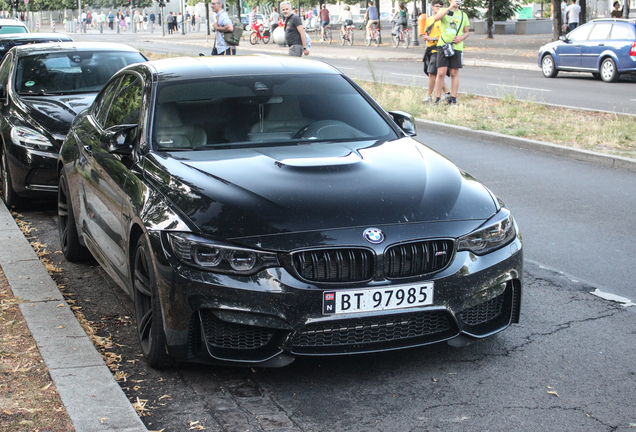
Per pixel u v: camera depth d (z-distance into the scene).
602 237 6.59
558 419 3.49
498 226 3.98
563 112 13.79
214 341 3.71
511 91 17.48
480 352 4.24
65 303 4.92
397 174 4.16
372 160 4.36
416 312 3.71
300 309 3.59
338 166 4.19
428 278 3.72
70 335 4.36
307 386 3.86
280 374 3.99
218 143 4.66
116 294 5.36
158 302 3.81
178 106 4.88
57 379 3.78
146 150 4.57
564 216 7.30
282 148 4.59
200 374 4.00
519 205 7.76
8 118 7.96
